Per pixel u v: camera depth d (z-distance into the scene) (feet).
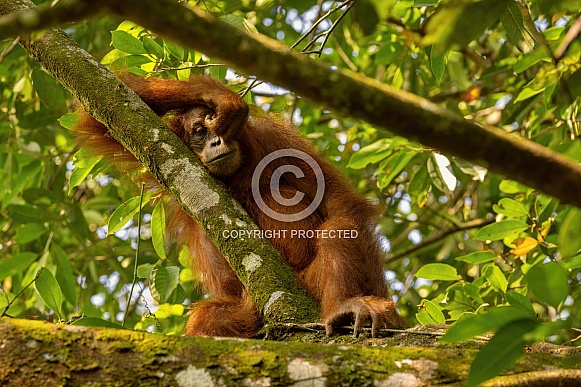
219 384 8.69
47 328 8.93
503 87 24.71
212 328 16.14
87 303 23.97
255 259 13.29
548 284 8.68
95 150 17.53
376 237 16.87
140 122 14.66
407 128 6.42
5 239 27.32
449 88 27.58
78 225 23.31
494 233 17.49
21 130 25.02
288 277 13.20
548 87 16.97
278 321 12.54
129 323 23.68
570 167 6.38
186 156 14.37
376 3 8.58
